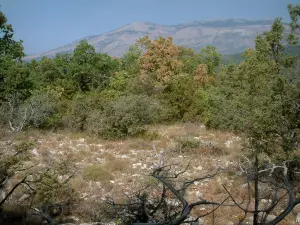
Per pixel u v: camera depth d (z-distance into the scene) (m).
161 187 9.40
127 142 18.08
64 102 23.42
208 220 8.47
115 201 9.07
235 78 19.97
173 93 25.47
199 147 16.05
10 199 8.99
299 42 11.43
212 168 12.98
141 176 11.92
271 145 10.36
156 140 18.62
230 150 15.73
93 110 20.61
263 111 10.60
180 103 25.06
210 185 11.08
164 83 32.88
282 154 10.23
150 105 20.58
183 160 14.19
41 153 14.48
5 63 24.33
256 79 12.10
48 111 21.34
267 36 11.66
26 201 8.91
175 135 19.56
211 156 14.98
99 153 15.91
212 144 16.88
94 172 11.89
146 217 4.67
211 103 21.83
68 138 18.94
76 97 22.30
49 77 34.66
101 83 36.12
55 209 8.38
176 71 36.47
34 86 26.58
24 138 17.27
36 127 20.50
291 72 11.11
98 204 8.98
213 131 20.94
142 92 28.30
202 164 13.62
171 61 36.22
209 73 45.16
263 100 10.88
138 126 19.00
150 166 13.28
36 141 16.38
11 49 27.73
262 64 11.97
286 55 11.60
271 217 8.31
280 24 11.58
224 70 24.12
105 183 11.16
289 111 10.44
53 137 18.88
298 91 10.35
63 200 8.91
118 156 15.27
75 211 8.60
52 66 35.06
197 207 9.27
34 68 35.56
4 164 8.99
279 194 9.78
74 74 34.38
